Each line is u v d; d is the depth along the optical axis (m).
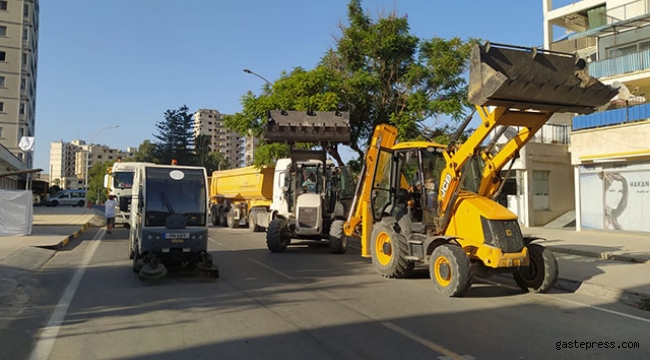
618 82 20.73
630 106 19.73
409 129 19.91
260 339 6.00
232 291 9.00
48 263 12.43
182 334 6.21
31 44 71.06
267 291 9.02
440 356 5.42
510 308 7.93
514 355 5.51
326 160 16.88
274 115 15.80
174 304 7.89
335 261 13.29
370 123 21.27
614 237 19.12
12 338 6.05
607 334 6.46
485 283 10.41
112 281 9.95
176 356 5.36
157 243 10.00
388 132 11.87
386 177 11.62
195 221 10.50
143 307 7.68
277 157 21.27
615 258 13.84
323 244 17.73
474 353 5.55
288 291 9.04
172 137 73.62
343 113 16.11
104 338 6.04
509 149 9.35
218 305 7.84
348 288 9.39
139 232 10.48
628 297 8.82
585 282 9.88
